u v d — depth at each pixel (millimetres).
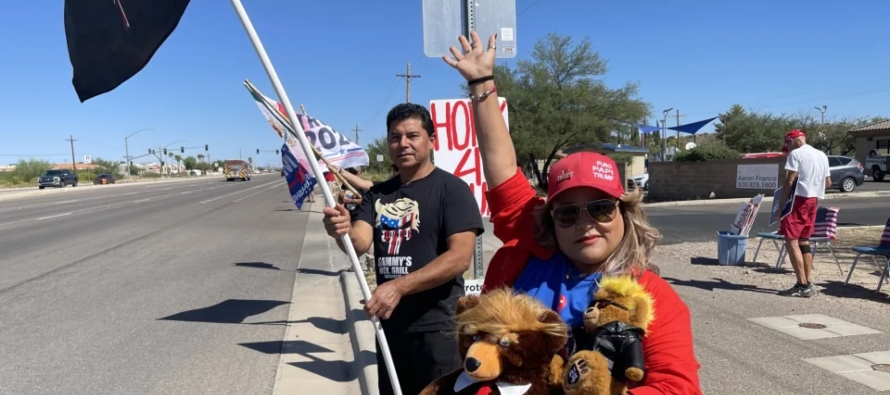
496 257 2047
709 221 14367
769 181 20766
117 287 7906
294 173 5824
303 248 11797
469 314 1571
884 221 13477
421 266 2756
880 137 39344
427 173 2873
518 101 30938
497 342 1489
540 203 2016
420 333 2729
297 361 4887
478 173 4430
